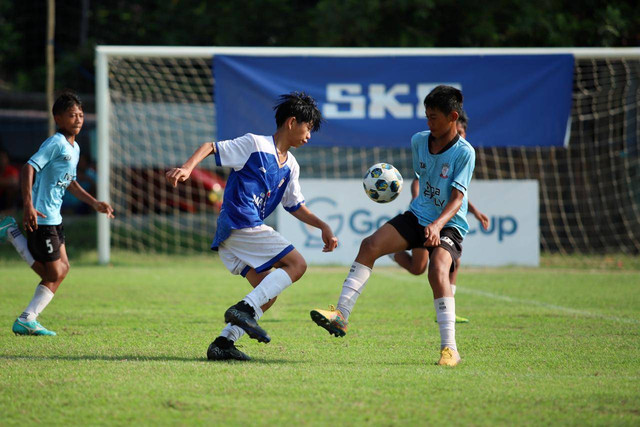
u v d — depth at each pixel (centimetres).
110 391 1302
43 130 7600
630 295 3145
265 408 1199
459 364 1616
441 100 1661
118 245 5234
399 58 4475
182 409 1192
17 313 2445
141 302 2805
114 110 5791
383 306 2761
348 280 1708
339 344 1900
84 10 8312
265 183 1644
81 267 4350
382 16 5909
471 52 4478
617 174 5328
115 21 8294
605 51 4491
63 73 8050
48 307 2639
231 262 1670
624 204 5281
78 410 1186
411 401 1250
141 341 1908
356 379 1413
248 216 1619
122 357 1662
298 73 4472
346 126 4494
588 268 4512
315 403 1232
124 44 8169
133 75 5988
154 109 5878
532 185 4494
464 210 1734
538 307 2741
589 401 1265
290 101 1662
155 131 5925
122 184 6216
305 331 2127
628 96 5247
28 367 1513
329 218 4472
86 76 8125
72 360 1605
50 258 1977
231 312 1550
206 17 7062
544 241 5312
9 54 8469
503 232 4488
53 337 1967
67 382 1369
